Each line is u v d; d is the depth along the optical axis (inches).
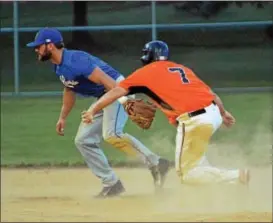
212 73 1919.3
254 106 1521.9
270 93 1701.5
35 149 1180.5
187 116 698.8
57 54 761.6
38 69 1863.9
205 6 1946.4
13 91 1797.5
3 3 1950.1
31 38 1871.3
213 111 704.4
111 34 1902.1
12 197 804.6
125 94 703.1
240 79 1900.8
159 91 703.1
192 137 700.7
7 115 1505.9
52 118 1459.2
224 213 660.7
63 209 721.0
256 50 1916.8
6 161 1079.6
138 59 1898.4
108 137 795.4
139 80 701.9
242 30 1915.6
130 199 772.0
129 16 1946.4
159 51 733.3
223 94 1720.0
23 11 1940.2
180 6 1947.6
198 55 1934.1
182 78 707.4
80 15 1939.0
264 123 1317.7
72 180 927.7
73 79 765.3
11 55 1884.8
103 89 775.7
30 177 951.0
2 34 1887.3
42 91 1771.7
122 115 798.5
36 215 684.7
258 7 1927.9
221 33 1915.6
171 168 951.6
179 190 797.9
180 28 1822.1
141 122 759.7
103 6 1945.1
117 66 1900.8
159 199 762.2
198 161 705.6
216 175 695.1
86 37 1908.2
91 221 633.0
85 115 699.4
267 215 641.6
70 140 1254.9
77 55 764.6
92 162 801.6
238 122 1332.4
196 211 680.4
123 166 1025.5
